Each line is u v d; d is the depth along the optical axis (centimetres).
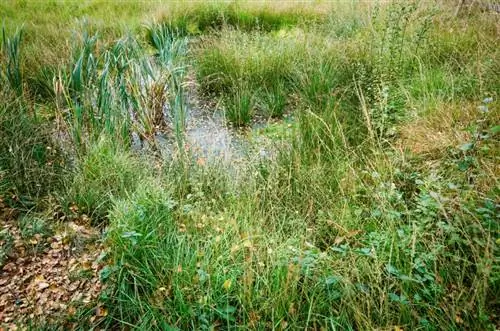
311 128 424
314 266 258
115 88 471
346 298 234
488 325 205
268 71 606
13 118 423
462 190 286
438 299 232
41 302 273
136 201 312
